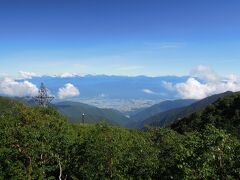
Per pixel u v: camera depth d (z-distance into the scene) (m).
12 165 40.62
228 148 32.12
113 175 42.84
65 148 46.56
